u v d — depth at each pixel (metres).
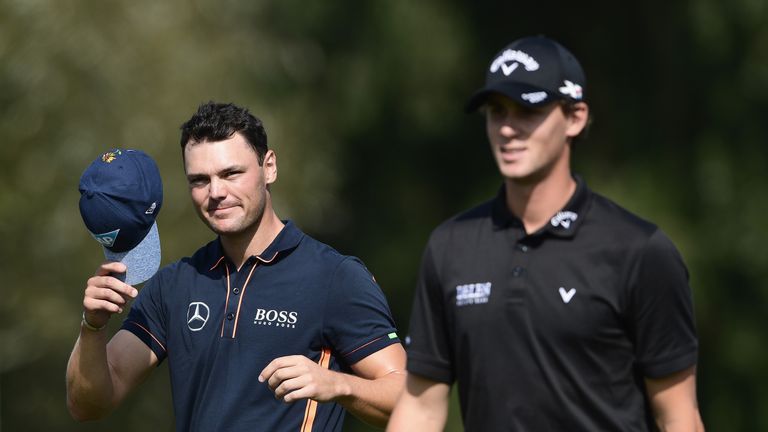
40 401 56.00
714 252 51.31
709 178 51.22
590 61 52.78
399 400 15.29
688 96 51.94
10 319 51.03
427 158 56.06
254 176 16.39
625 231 14.12
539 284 14.17
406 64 52.78
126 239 15.89
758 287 51.81
